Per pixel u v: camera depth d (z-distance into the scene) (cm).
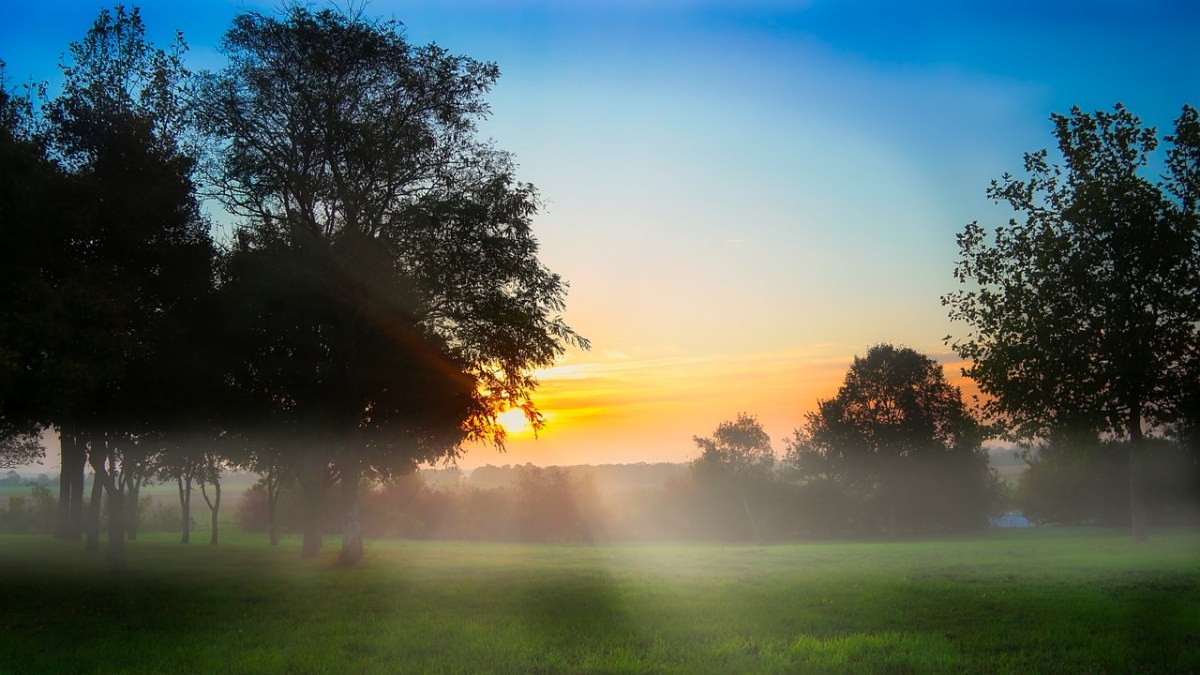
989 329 3425
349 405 2700
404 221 2645
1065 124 3288
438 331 2788
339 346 2589
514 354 2784
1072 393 3195
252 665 1040
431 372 2669
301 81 2658
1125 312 3077
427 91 2817
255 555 3447
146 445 2569
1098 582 1792
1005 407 3375
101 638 1291
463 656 1079
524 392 2930
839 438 8019
